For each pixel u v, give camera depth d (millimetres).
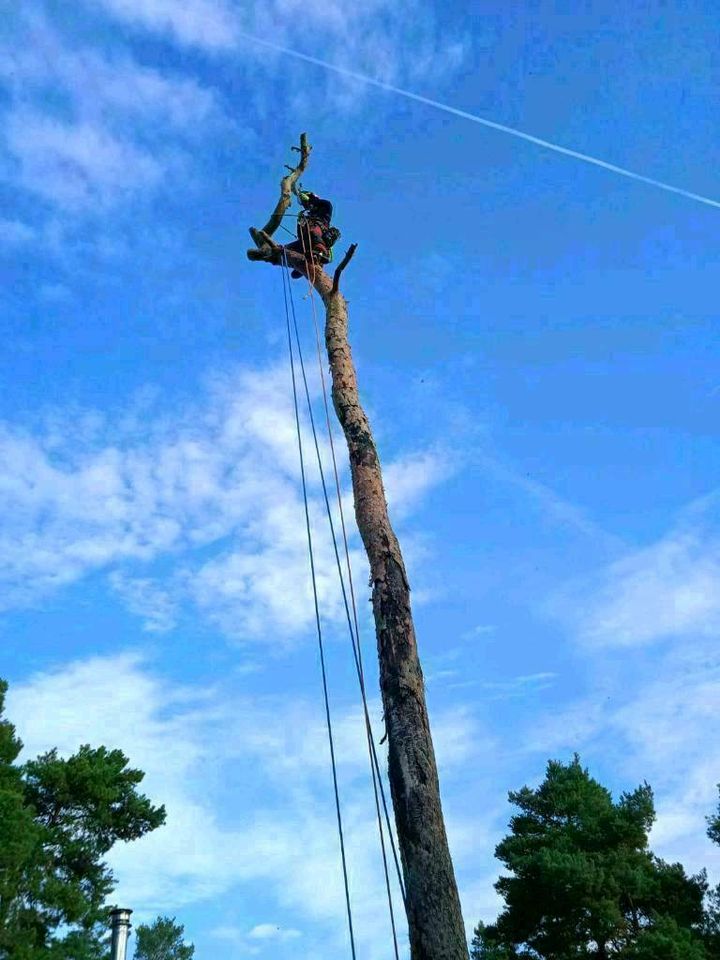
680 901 27484
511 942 28672
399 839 6574
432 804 6605
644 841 29547
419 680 7242
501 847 29891
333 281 10266
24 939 23844
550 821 30938
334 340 9703
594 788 31500
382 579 7777
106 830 28875
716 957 25656
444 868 6355
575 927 27609
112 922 13430
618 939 27422
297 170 11180
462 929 6180
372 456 8711
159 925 43750
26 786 28172
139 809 29062
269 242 10562
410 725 6945
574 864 26859
